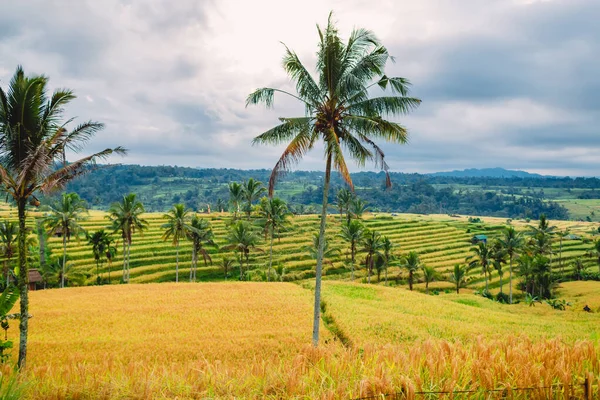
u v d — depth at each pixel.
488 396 6.45
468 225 156.50
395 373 7.16
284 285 63.75
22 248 21.47
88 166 21.34
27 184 21.05
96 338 36.06
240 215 129.38
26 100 19.67
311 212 198.38
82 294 55.56
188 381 8.39
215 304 48.94
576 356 7.68
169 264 93.19
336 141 21.69
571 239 138.00
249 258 101.00
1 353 20.06
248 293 56.28
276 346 33.53
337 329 40.56
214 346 32.88
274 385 7.52
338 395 6.56
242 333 37.56
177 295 54.81
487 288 91.75
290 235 119.88
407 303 56.75
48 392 8.63
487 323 48.16
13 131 19.48
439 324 43.47
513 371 7.05
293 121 23.09
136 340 35.03
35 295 55.09
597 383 6.60
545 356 7.57
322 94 23.19
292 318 43.66
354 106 22.70
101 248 79.94
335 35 22.12
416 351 8.01
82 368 9.92
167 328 39.91
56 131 20.86
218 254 102.00
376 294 61.84
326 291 61.28
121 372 9.26
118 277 86.12
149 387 8.02
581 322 52.59
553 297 82.06
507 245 83.31
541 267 83.69
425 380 7.05
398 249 120.62
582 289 85.06
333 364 8.12
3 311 19.72
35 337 36.25
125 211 72.75
